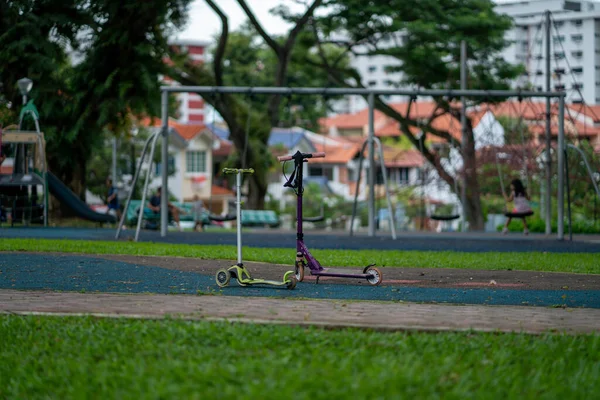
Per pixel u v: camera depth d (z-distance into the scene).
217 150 68.94
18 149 28.25
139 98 32.62
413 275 12.92
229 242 22.00
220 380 5.88
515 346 7.09
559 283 11.94
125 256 15.39
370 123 26.03
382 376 5.89
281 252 17.08
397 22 39.06
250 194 43.84
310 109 73.62
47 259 14.45
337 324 7.73
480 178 33.19
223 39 40.00
